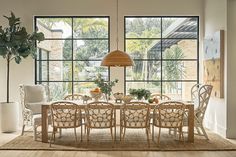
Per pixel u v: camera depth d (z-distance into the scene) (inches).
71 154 224.4
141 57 350.0
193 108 257.1
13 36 297.4
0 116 306.0
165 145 248.1
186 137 278.4
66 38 350.0
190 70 350.0
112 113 242.7
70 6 341.4
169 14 342.3
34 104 297.0
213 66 301.4
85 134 287.4
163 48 349.7
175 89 350.9
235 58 274.8
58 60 351.6
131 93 277.1
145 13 341.4
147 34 348.5
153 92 350.9
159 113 243.0
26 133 297.4
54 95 351.3
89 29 349.1
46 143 255.1
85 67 350.9
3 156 219.8
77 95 319.3
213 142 258.2
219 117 294.2
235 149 235.8
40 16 344.8
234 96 274.7
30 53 310.3
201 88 272.4
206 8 332.2
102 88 283.9
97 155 221.9
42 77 352.5
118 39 342.3
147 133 246.1
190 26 350.0
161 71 350.0
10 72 342.3
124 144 252.1
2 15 340.8
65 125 245.3
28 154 224.7
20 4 341.7
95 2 341.4
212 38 303.9
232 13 274.5
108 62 287.7
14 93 343.0
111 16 341.4
